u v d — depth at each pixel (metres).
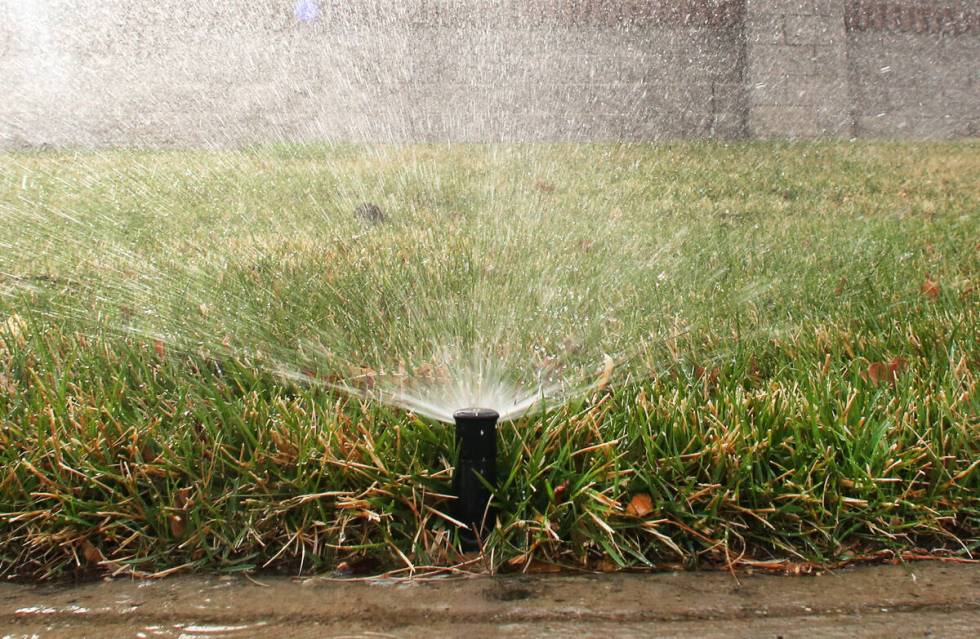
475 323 2.43
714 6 9.69
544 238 3.83
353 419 1.75
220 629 1.36
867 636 1.34
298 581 1.50
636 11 9.64
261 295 2.63
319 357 2.15
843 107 9.97
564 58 9.57
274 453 1.68
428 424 1.78
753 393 1.94
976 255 3.60
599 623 1.37
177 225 4.04
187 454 1.65
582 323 2.47
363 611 1.40
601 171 6.48
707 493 1.61
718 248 3.70
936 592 1.46
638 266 3.28
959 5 10.55
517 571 1.54
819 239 3.97
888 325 2.49
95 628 1.36
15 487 1.61
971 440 1.76
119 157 6.67
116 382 1.90
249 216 4.35
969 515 1.67
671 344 2.30
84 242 3.58
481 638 1.32
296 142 8.45
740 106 9.78
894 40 10.33
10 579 1.53
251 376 2.02
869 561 1.58
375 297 2.63
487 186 5.55
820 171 6.68
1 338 2.28
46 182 5.38
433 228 4.04
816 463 1.66
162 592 1.47
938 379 2.08
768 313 2.64
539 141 9.11
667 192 5.54
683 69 9.69
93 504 1.59
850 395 1.88
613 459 1.63
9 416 1.81
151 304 2.57
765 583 1.50
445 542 1.57
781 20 9.76
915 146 8.64
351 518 1.56
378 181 5.64
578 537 1.57
